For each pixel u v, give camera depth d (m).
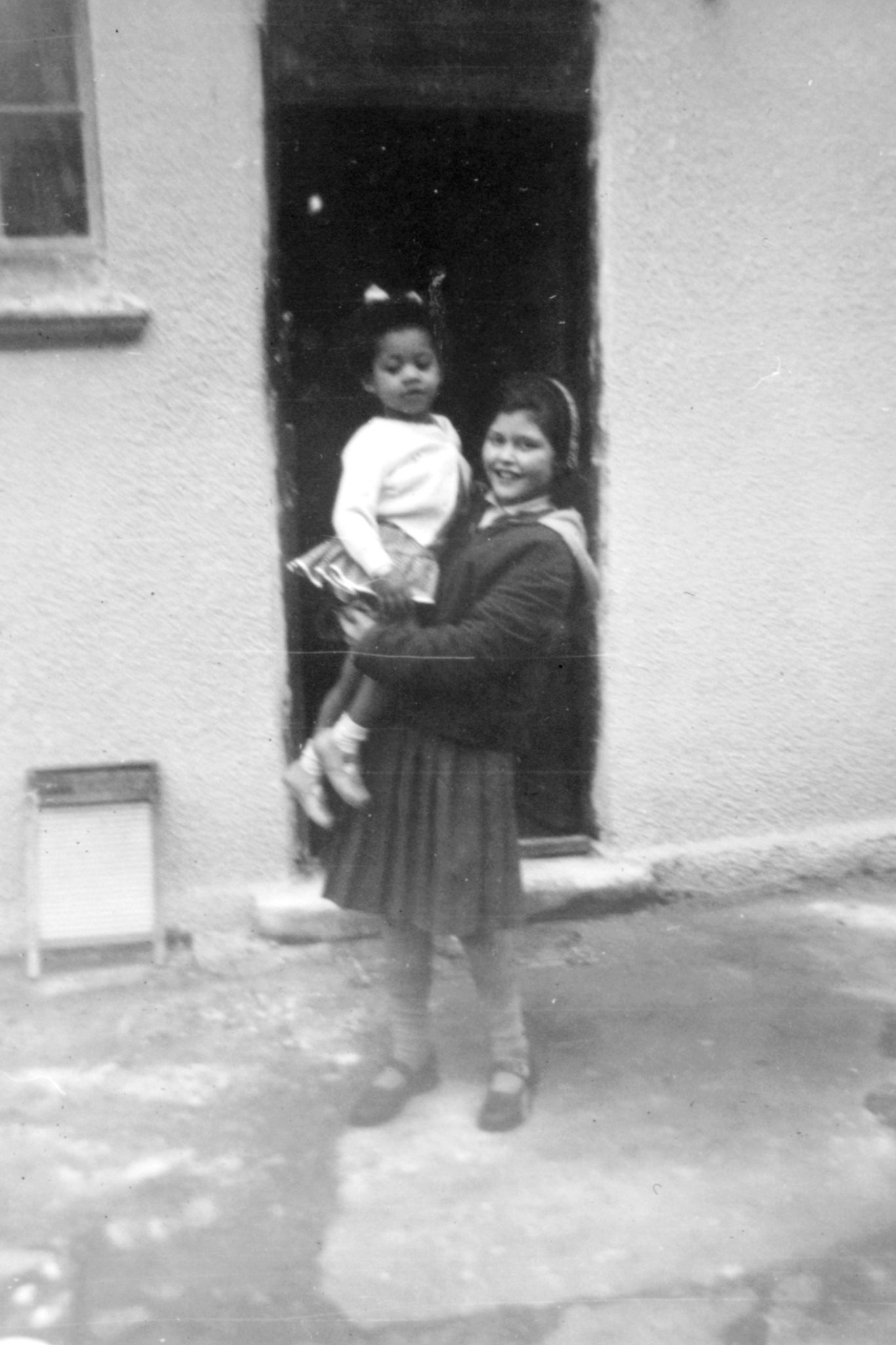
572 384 3.26
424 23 3.00
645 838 3.42
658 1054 2.72
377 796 2.42
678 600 3.35
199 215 2.95
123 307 2.91
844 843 3.52
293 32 2.94
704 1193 2.32
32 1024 2.84
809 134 3.21
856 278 3.30
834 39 3.18
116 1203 2.29
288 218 3.05
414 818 2.40
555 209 3.18
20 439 2.95
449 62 3.03
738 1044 2.76
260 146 2.95
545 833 3.45
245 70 2.92
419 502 2.64
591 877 3.33
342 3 2.95
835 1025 2.84
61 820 3.06
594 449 3.26
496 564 2.37
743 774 3.46
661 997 2.94
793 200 3.23
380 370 2.68
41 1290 2.11
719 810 3.45
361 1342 2.01
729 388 3.29
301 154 3.04
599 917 3.35
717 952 3.17
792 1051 2.74
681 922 3.33
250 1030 2.82
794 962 3.12
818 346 3.31
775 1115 2.53
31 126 2.89
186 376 2.99
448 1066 2.68
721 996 2.94
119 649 3.07
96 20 2.85
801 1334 2.02
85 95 2.89
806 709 3.47
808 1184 2.35
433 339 2.71
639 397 3.25
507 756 2.43
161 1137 2.47
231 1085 2.62
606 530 3.28
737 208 3.21
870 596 3.45
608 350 3.21
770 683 3.43
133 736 3.10
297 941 3.14
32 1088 2.60
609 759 3.38
